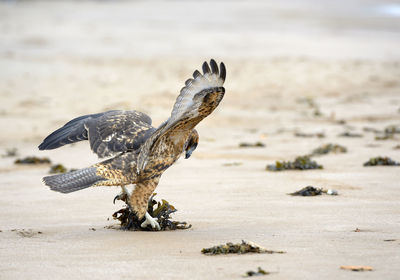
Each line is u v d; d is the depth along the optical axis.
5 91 27.69
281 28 51.50
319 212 10.09
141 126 8.71
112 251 7.79
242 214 10.07
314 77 32.53
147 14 59.56
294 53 39.47
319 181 12.91
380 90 29.70
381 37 47.91
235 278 6.47
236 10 64.31
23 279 6.64
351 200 11.02
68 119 23.36
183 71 33.00
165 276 6.61
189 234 8.73
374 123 22.58
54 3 68.19
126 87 29.05
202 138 19.98
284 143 18.84
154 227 9.00
